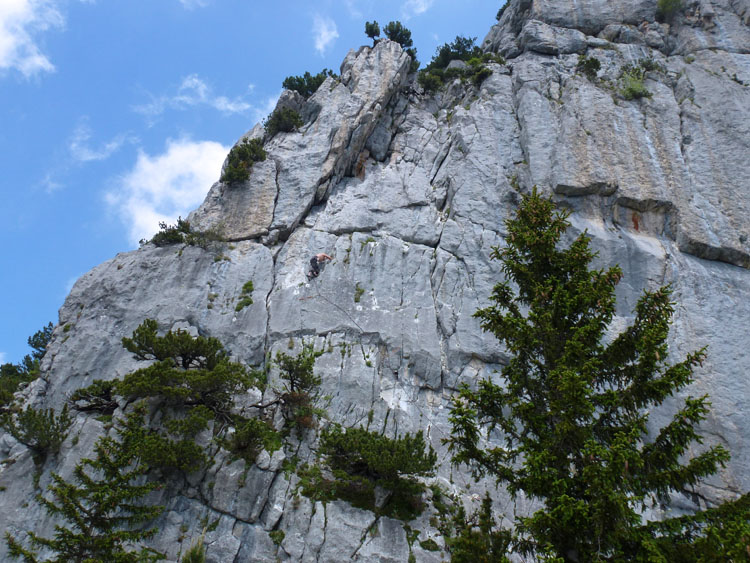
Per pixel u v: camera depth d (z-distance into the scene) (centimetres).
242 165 3634
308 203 3516
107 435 2295
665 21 4600
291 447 2370
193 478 2197
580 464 1582
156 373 2284
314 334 2873
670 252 3108
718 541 1370
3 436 2478
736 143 3544
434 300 3012
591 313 1812
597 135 3500
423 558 2044
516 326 1816
